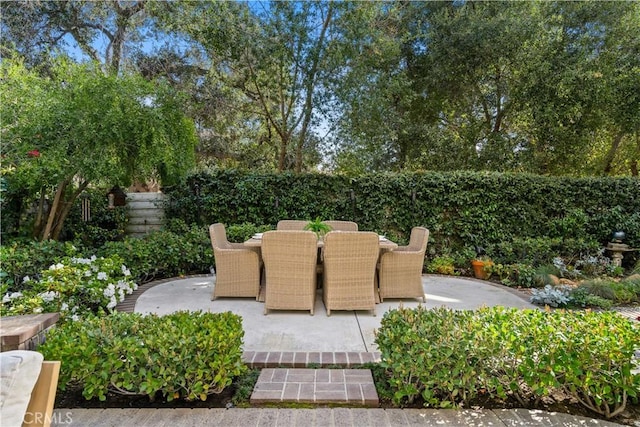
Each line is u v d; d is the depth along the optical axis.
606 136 8.91
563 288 4.77
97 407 2.12
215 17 6.70
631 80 7.59
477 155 9.41
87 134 4.30
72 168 4.44
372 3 7.16
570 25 8.07
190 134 5.42
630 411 2.14
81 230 6.33
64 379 2.06
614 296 4.70
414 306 4.19
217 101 8.82
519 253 6.32
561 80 7.78
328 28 7.25
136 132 4.64
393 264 4.31
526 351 2.11
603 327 2.23
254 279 4.32
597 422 2.02
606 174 9.52
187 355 2.09
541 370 2.09
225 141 9.81
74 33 8.66
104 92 4.39
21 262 3.69
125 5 8.55
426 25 9.07
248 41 6.87
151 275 5.38
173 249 5.51
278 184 6.84
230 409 2.11
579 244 6.46
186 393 2.17
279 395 2.21
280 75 7.60
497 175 6.70
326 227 4.47
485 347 2.15
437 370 2.14
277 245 3.73
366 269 3.80
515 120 9.31
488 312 2.61
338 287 3.80
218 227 4.79
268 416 2.04
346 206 6.81
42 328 2.37
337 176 6.84
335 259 3.75
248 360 2.64
